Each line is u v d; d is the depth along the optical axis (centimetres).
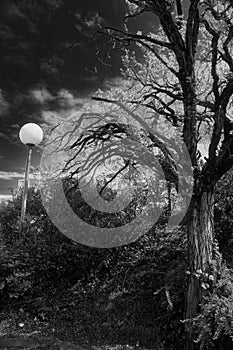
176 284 482
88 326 518
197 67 570
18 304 590
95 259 645
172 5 509
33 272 600
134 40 530
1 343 454
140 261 609
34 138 647
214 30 473
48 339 473
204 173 448
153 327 487
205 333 386
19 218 726
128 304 544
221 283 403
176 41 463
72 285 626
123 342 466
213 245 444
